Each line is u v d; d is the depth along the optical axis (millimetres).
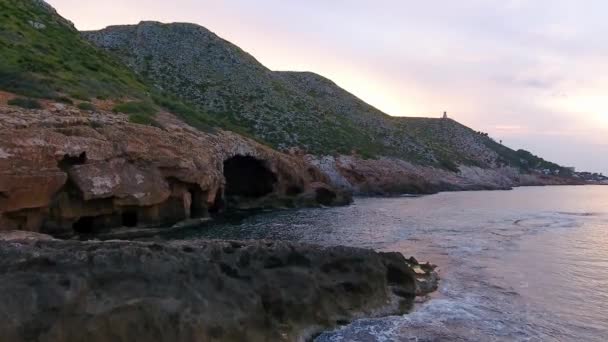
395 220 39656
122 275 11547
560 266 22281
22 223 22812
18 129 23328
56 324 10242
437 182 90938
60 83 37469
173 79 87250
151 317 11062
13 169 21641
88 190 25141
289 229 33469
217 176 37719
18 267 10961
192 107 65562
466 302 16719
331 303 14758
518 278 20000
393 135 112125
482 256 24516
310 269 15188
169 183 31672
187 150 34375
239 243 15344
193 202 35250
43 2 61625
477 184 102312
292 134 78125
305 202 51219
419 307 16172
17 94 31000
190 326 11344
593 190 121812
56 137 24453
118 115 35094
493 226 37031
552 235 32344
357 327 14250
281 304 13562
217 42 105625
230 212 43969
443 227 35875
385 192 74188
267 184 53469
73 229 25812
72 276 11008
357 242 28484
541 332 14008
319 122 90000
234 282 13180
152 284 11719
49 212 24359
